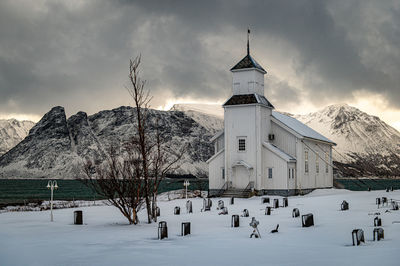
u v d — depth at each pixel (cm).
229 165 6294
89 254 1809
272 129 6575
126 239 2275
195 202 5338
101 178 3281
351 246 1911
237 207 4388
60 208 5147
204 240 2198
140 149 3431
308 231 2488
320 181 7406
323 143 7681
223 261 1608
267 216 3422
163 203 5262
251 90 6328
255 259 1639
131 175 3222
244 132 6228
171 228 2767
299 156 6400
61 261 1658
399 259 1534
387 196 5450
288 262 1558
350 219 3027
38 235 2459
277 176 6128
